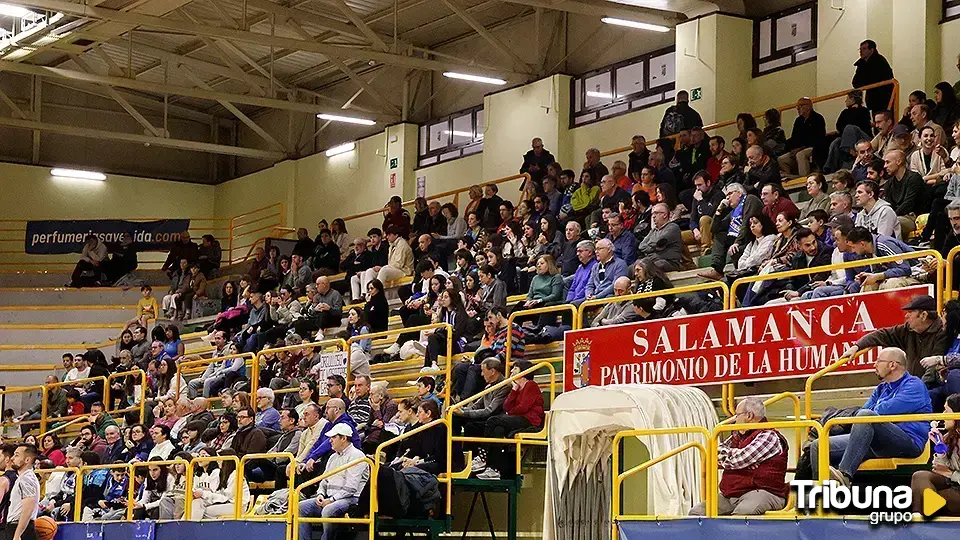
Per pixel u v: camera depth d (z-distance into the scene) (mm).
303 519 11766
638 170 19703
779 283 12625
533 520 12680
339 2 23734
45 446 18062
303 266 23766
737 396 11828
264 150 33250
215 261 28312
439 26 27344
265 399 15883
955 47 18141
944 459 8570
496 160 26344
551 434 11234
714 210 16391
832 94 18609
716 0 21266
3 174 32281
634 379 12398
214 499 13508
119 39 28359
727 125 20359
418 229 23406
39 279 30844
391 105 29328
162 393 20156
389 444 12102
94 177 33156
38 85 32031
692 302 12969
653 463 9242
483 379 13781
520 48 26281
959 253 10641
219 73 29172
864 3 19172
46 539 14203
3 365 27609
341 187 30719
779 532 8367
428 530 12234
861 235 11633
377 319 18859
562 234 18250
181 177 34625
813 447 8570
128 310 28797
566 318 15648
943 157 14383
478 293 17125
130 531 13703
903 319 10438
